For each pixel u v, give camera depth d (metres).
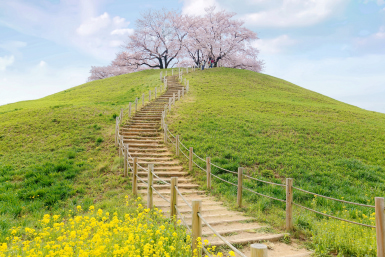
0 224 5.95
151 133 15.05
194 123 16.88
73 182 9.23
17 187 8.70
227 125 16.64
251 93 29.44
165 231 4.61
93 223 4.07
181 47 49.38
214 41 47.88
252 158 11.78
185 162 11.65
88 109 19.22
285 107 23.27
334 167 11.18
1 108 24.08
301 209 7.46
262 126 16.72
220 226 6.06
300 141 14.28
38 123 15.79
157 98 23.58
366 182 9.94
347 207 7.59
